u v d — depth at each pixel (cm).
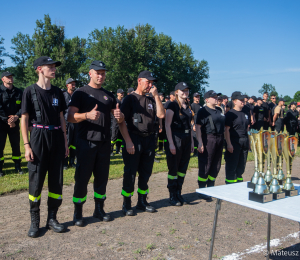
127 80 4131
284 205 208
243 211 438
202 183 498
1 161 622
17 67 5250
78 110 352
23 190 522
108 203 464
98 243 312
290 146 242
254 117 1128
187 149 464
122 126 382
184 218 400
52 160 338
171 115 450
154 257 284
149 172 424
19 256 282
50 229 351
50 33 4394
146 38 4216
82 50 4891
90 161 356
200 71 5803
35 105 321
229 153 536
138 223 377
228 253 296
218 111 491
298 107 1316
